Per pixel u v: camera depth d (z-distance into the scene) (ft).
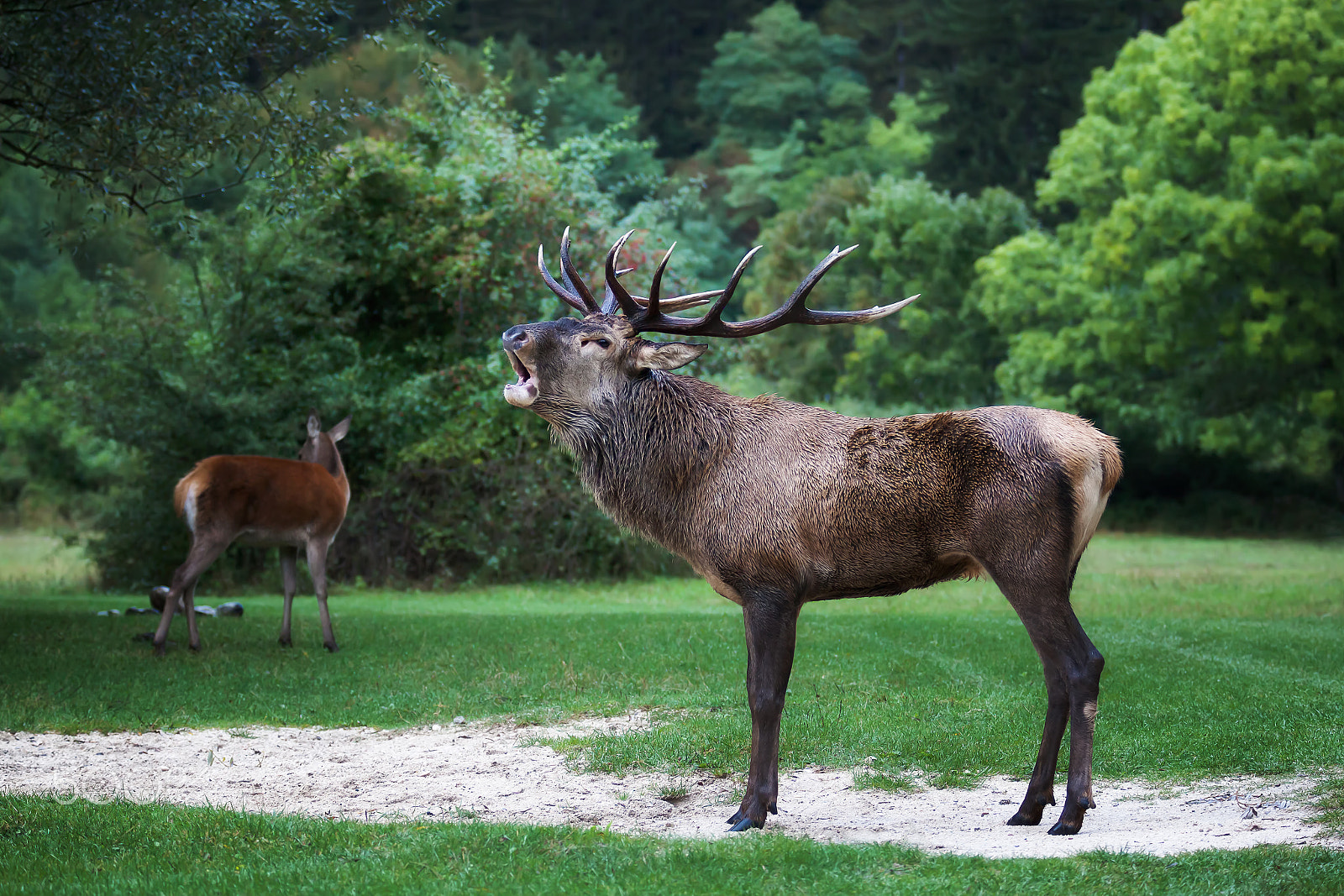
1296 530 128.36
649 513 24.18
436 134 83.87
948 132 195.42
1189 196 117.80
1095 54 186.09
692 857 19.98
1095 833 22.15
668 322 24.52
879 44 242.37
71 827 22.15
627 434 24.08
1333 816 21.99
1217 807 23.58
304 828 22.31
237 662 40.88
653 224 88.07
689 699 34.37
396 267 80.59
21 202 179.01
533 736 31.27
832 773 27.43
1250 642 42.78
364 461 79.25
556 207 82.53
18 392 146.61
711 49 247.91
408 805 25.13
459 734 31.68
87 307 90.33
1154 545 111.04
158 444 71.77
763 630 23.34
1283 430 123.34
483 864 19.85
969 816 23.79
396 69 95.45
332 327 79.41
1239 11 119.34
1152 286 119.55
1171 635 45.85
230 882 19.03
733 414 24.03
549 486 77.20
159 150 46.21
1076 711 22.18
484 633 47.62
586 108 205.67
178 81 43.73
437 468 77.25
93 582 77.56
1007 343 152.25
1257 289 116.26
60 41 42.16
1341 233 117.19
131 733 31.83
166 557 74.28
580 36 240.32
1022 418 22.91
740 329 24.49
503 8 237.66
